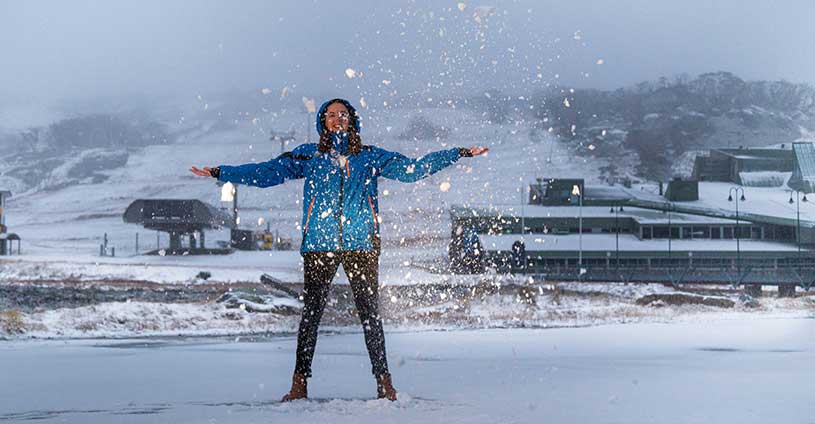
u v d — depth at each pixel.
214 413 4.58
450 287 33.50
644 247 71.50
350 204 5.26
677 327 20.62
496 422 4.08
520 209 76.94
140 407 5.24
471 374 7.81
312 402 4.98
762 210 81.69
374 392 6.04
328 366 9.48
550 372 7.93
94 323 22.03
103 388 6.86
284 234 133.38
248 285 56.66
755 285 57.94
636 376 7.27
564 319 27.84
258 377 7.93
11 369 9.34
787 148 103.94
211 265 76.38
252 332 21.67
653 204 83.19
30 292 44.09
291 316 27.66
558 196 85.88
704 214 81.06
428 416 4.31
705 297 39.72
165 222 99.94
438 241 59.69
